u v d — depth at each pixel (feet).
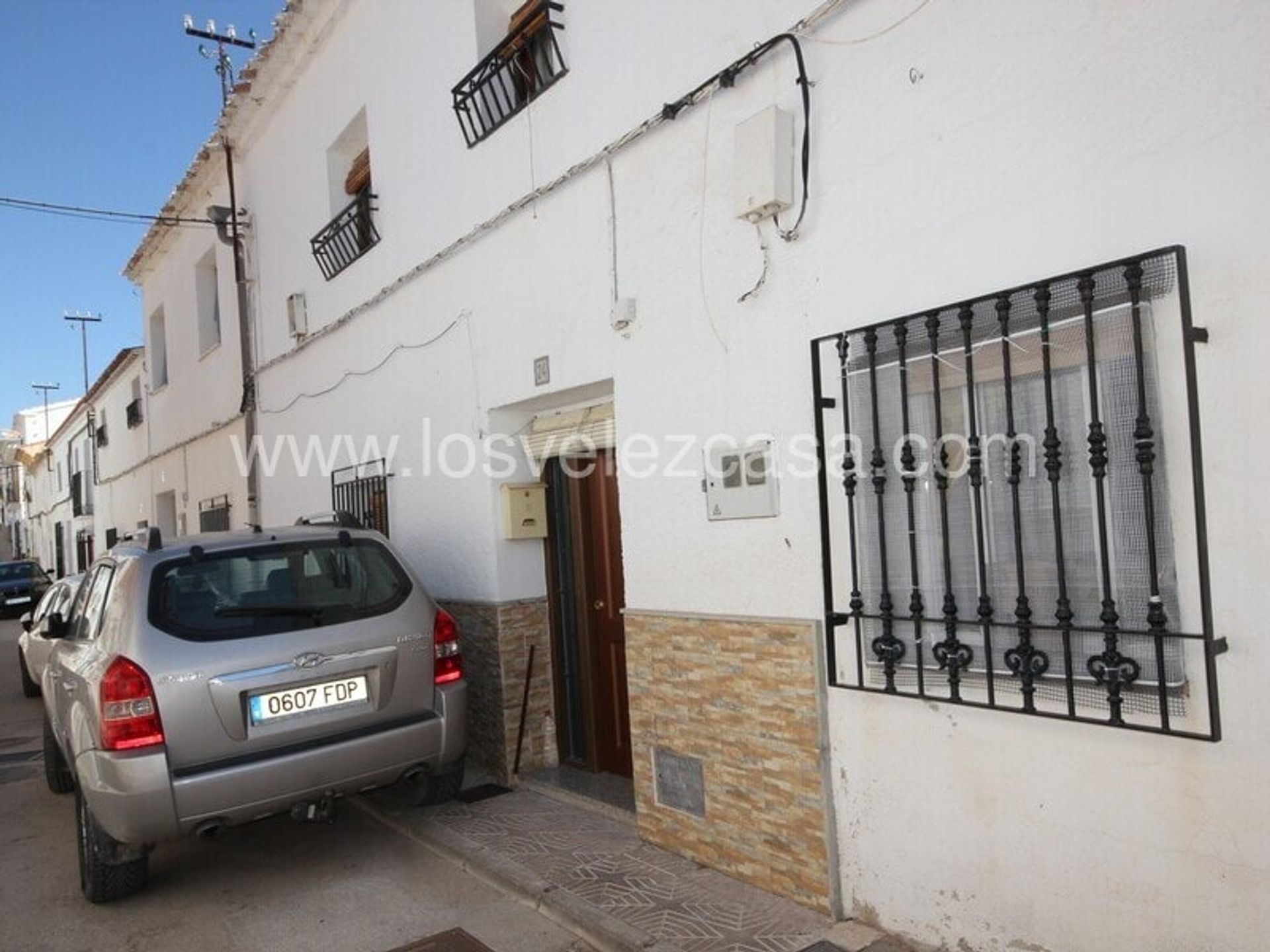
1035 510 9.01
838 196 10.78
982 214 9.32
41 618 25.54
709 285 12.60
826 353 10.96
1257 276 7.42
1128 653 8.23
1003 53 9.11
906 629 10.21
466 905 12.69
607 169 14.52
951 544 9.71
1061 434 8.73
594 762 17.40
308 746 13.08
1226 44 7.57
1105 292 8.27
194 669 12.47
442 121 19.27
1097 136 8.39
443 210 19.34
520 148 16.72
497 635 17.60
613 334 14.44
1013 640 9.22
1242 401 7.51
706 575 12.73
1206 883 7.82
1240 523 7.53
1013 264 9.05
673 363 13.24
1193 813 7.88
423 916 12.46
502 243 17.25
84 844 13.34
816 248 11.06
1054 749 8.85
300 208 27.25
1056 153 8.70
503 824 15.21
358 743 13.42
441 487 19.57
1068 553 8.71
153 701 12.20
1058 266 8.70
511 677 17.61
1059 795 8.82
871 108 10.39
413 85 20.39
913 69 9.93
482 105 18.04
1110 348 8.27
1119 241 8.25
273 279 29.55
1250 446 7.47
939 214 9.71
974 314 9.34
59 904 13.75
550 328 15.93
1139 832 8.24
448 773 16.08
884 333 10.23
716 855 12.60
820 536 11.11
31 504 124.16
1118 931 8.42
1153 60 8.00
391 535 21.90
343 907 12.94
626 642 14.02
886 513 10.30
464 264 18.54
